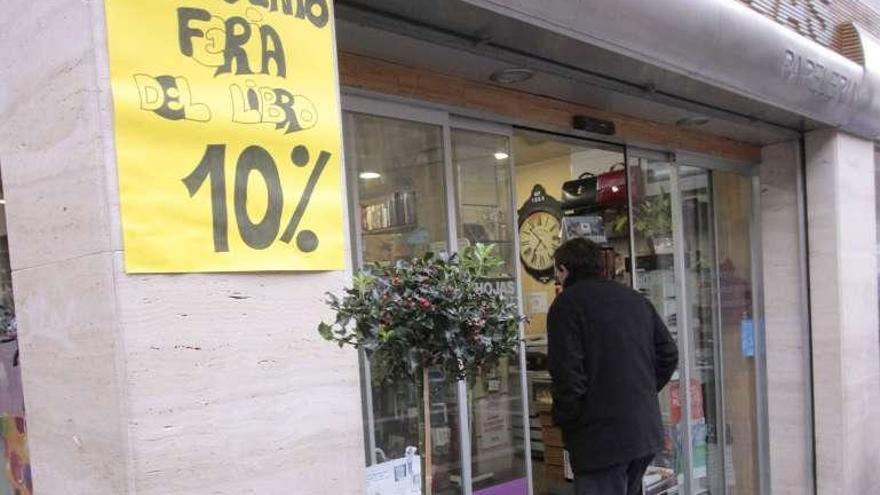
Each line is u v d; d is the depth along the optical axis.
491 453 3.35
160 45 1.60
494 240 3.41
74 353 1.67
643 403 2.80
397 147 3.01
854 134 5.05
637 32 2.91
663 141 4.39
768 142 5.07
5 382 2.45
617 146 4.29
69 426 1.71
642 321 2.90
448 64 2.99
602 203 4.68
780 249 5.09
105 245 1.52
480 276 1.73
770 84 3.75
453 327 1.61
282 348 1.76
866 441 5.09
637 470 2.92
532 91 3.48
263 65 1.76
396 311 1.58
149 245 1.56
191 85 1.64
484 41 2.82
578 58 3.17
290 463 1.77
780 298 5.10
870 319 5.20
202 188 1.64
